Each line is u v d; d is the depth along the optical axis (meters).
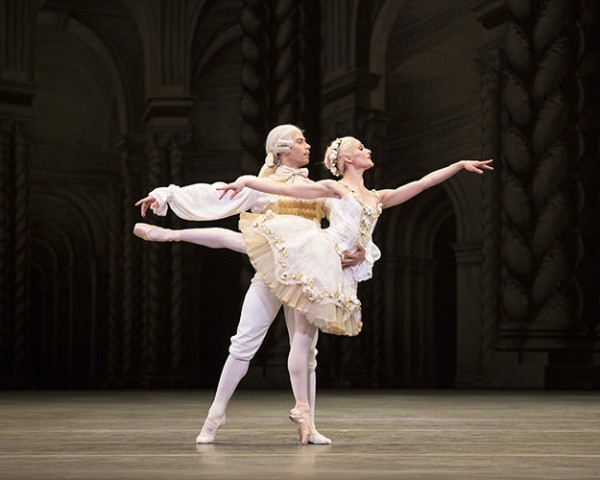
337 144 5.07
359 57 22.78
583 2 14.92
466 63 24.75
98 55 33.50
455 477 3.14
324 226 20.08
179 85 28.02
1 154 21.61
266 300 4.88
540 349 14.42
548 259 14.46
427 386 28.28
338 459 3.86
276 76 17.17
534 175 14.72
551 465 3.61
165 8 27.95
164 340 26.91
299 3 17.28
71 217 38.12
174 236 4.97
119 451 4.28
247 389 16.47
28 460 3.84
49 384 42.22
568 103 14.66
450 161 25.52
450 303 29.64
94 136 36.25
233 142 33.53
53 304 45.56
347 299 4.80
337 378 21.14
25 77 22.19
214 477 3.15
